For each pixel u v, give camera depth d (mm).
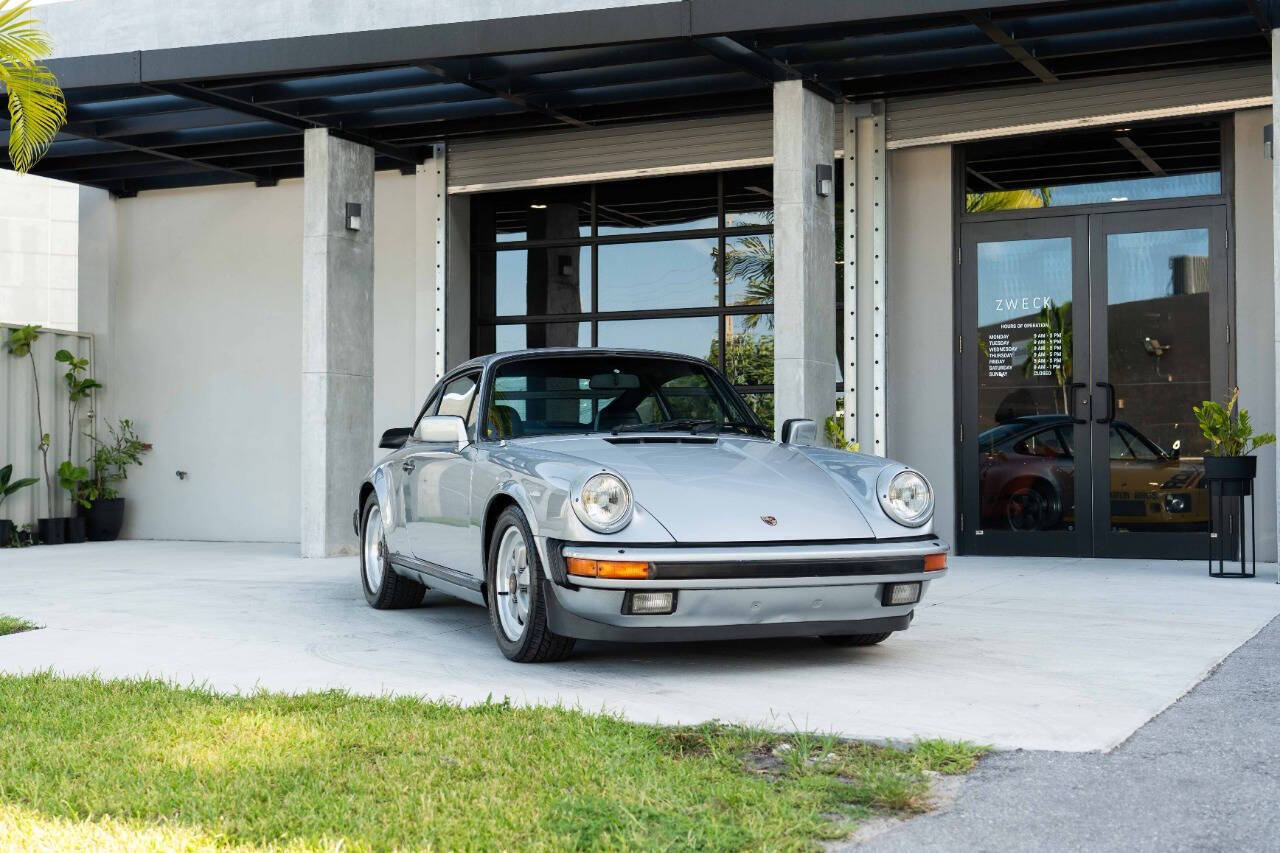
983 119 8859
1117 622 5598
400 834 2619
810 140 8219
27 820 2746
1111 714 3748
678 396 5668
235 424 11953
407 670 4688
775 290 8055
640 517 4367
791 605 4387
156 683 4254
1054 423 8781
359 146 9938
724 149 9883
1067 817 2779
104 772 3121
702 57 8406
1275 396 7648
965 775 3117
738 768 3164
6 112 9625
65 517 12039
